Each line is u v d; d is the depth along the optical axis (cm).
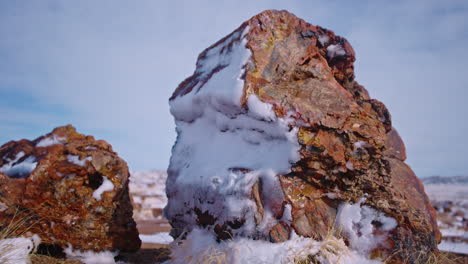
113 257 486
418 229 404
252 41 456
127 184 522
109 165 498
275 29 473
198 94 495
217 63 523
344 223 385
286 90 432
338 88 448
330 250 354
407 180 474
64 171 472
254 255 352
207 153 476
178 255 441
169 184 529
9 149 532
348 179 397
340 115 407
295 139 390
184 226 488
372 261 370
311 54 479
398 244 381
